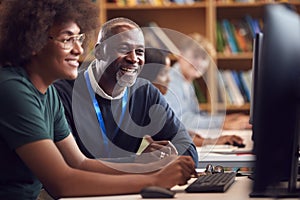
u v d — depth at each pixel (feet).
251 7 16.61
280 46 4.44
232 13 16.74
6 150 5.83
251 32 15.81
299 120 4.72
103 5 15.80
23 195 6.01
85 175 5.55
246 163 8.18
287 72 4.49
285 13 4.54
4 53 6.07
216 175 6.49
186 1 15.89
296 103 4.60
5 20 6.02
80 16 6.05
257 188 4.62
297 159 4.91
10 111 5.61
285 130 4.61
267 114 4.52
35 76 6.04
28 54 5.94
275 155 4.59
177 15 16.74
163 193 5.21
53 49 5.92
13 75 5.82
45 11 5.83
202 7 16.58
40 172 5.56
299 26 4.51
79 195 5.49
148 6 15.87
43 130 5.66
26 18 5.88
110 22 7.18
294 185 4.96
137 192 5.52
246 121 13.71
